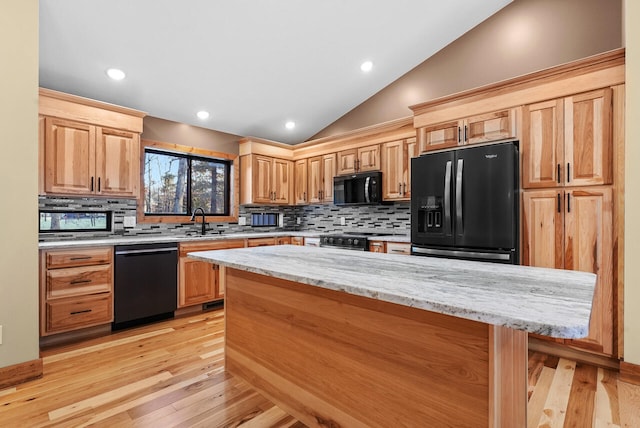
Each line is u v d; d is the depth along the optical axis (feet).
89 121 10.02
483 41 11.03
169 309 10.95
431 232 9.84
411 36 11.25
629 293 6.86
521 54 10.23
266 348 6.25
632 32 6.80
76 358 7.89
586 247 7.65
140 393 6.36
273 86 12.51
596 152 7.55
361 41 11.07
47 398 6.16
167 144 12.93
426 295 3.23
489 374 3.43
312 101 13.97
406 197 12.17
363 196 13.34
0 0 6.57
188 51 9.98
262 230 16.39
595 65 7.56
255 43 10.21
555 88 8.13
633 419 5.53
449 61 11.85
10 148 6.66
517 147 8.59
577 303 2.94
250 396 6.28
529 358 8.02
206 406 5.96
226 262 5.57
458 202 9.08
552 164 8.15
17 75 6.73
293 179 16.51
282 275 4.51
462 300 3.04
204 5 8.63
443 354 3.81
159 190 13.07
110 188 10.45
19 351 6.73
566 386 6.64
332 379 5.08
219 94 12.27
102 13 8.27
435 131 10.32
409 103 13.00
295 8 9.29
